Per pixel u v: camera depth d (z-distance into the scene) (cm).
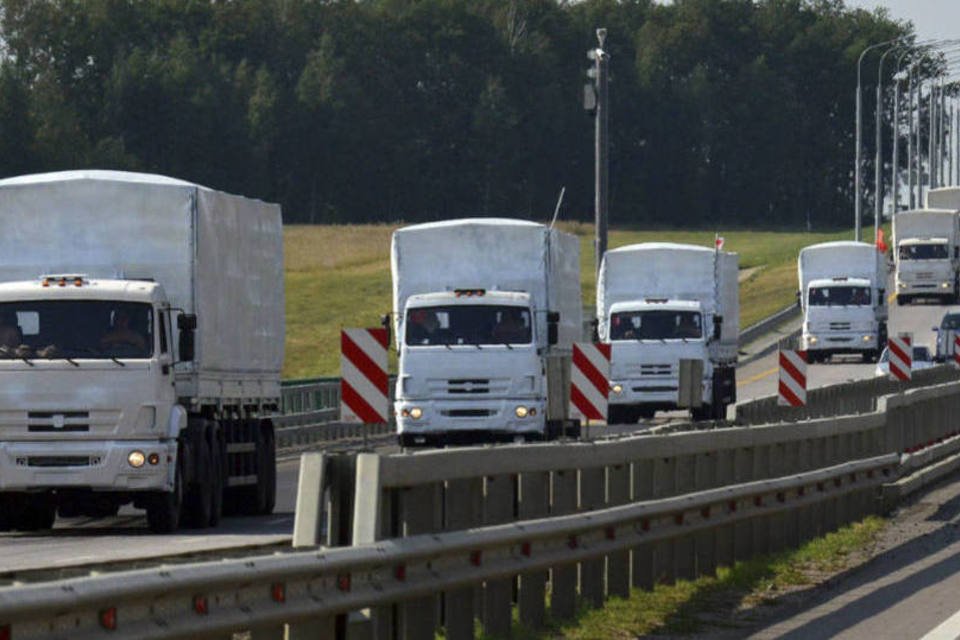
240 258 6588
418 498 2822
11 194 6144
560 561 3181
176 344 5919
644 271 11694
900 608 3703
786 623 3494
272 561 2236
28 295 5662
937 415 7394
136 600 1950
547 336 8450
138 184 6103
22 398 5575
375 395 4803
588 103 11588
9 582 1894
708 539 4125
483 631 3025
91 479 5572
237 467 6525
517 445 3117
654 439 3759
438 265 8569
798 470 4978
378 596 2530
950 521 5731
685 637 3312
